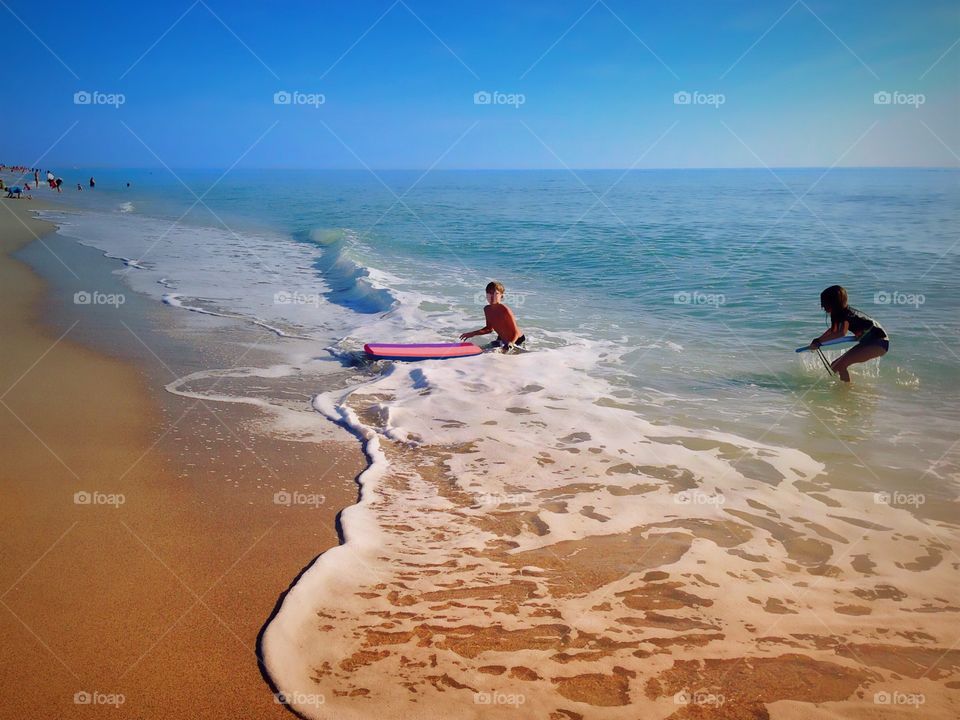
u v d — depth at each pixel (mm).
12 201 35469
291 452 5238
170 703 2537
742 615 3172
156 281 13500
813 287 11984
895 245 17062
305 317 10516
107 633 2959
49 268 14664
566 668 2771
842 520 4145
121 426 5684
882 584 3453
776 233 20578
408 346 8312
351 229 25156
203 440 5430
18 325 9289
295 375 7402
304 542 3840
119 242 20422
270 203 44438
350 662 2785
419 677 2697
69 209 33844
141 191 63344
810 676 2740
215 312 10688
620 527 4055
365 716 2471
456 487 4609
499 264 16156
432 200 47562
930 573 3559
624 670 2766
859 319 6902
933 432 5590
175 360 7871
